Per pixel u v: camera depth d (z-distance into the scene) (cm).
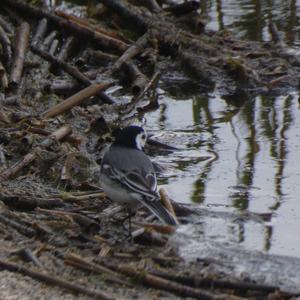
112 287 963
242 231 1188
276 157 1443
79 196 1219
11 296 906
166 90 1744
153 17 1950
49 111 1505
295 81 1750
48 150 1337
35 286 934
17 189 1230
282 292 970
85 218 1123
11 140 1355
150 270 1003
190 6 1950
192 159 1441
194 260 1076
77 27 1842
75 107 1549
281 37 1925
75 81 1702
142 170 1093
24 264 988
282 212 1253
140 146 1141
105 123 1515
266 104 1680
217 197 1298
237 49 1866
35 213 1162
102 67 1798
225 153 1464
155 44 1850
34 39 1786
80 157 1327
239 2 2122
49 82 1672
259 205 1276
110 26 1933
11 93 1591
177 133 1545
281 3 2114
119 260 1045
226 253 1111
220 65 1788
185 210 1234
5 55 1697
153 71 1798
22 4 1891
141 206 1190
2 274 952
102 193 1226
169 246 1109
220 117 1622
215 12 2067
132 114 1612
